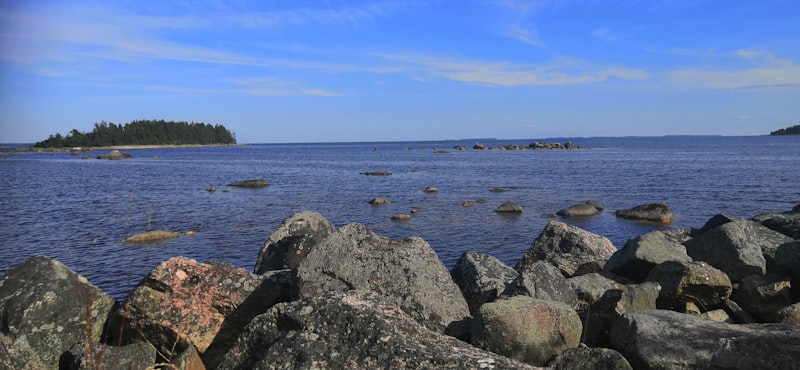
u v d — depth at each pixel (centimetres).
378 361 495
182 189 4659
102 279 1562
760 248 845
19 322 593
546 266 775
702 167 6906
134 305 630
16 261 1878
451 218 3047
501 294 763
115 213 3122
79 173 6600
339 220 2975
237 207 3469
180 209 3350
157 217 2981
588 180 5450
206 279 664
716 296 762
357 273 691
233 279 676
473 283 848
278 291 701
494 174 6372
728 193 4112
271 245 1118
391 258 706
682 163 7850
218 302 654
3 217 2934
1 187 4700
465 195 4222
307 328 535
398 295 672
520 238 2430
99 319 641
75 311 625
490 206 3575
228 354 571
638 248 842
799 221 1021
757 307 761
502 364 490
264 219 2939
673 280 755
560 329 600
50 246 2127
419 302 666
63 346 610
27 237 2328
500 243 2314
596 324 686
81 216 2984
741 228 855
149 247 2075
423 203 3722
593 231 2723
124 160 10244
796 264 770
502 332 582
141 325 628
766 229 973
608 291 786
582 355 541
